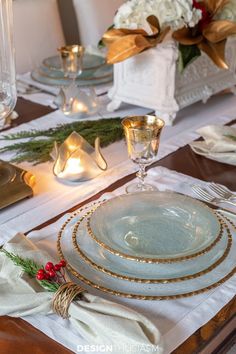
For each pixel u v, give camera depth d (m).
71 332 0.91
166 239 1.04
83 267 1.01
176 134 1.68
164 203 1.13
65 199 1.32
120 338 0.85
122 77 1.81
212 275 1.00
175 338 0.90
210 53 1.67
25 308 0.93
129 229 1.06
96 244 1.05
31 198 1.32
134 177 1.42
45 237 1.14
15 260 1.00
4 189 1.30
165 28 1.65
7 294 0.96
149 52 1.71
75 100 1.77
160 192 1.17
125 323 0.87
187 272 0.98
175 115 1.74
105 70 2.08
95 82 2.01
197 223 1.08
